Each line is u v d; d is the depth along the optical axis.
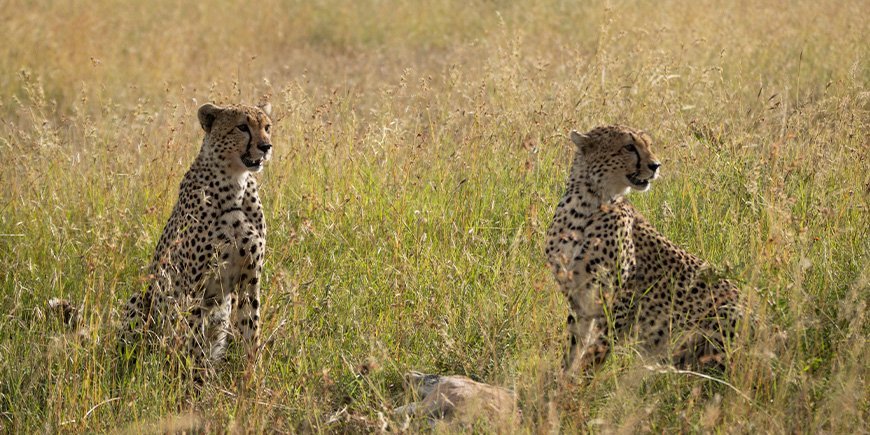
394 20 30.27
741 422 7.57
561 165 13.55
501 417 7.88
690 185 12.21
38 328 10.44
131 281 11.52
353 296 10.90
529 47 22.92
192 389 9.13
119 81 22.61
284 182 13.26
